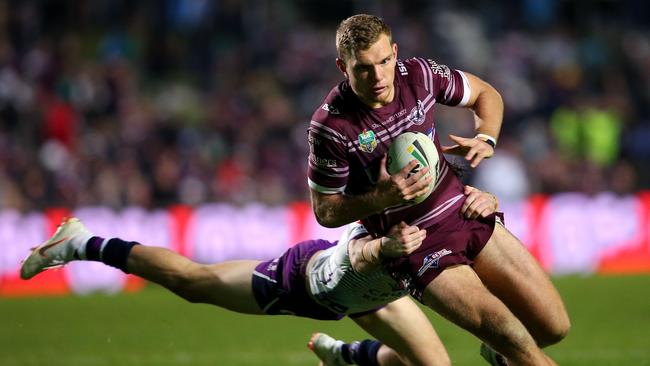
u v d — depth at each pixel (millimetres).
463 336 35188
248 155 63781
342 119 21000
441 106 67188
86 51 74500
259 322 40688
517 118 71062
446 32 78938
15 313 43594
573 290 48656
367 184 21516
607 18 83188
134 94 70625
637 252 57094
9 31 71938
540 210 56250
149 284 54781
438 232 21297
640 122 74188
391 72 20578
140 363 30469
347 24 20469
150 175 60875
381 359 24922
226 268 23750
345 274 21953
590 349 31719
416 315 23312
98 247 24656
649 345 32344
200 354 32188
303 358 31141
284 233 55062
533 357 19688
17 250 51688
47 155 62531
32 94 66938
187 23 76188
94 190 57844
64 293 52188
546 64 76750
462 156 22594
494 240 21672
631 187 63469
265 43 75000
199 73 74938
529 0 81938
